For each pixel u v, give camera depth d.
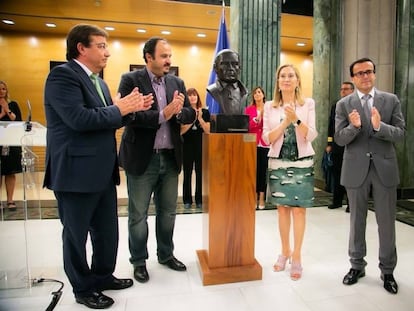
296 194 2.35
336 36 5.35
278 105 2.43
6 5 5.76
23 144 2.07
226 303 2.06
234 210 2.33
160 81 2.41
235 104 2.29
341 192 4.35
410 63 4.88
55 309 1.99
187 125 2.62
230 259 2.37
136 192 2.33
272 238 3.24
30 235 3.22
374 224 3.67
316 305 2.04
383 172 2.14
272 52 4.53
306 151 2.33
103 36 1.93
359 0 4.95
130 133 2.26
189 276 2.43
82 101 1.82
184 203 4.43
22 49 7.35
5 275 2.33
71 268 1.98
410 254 2.85
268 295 2.16
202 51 8.12
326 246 3.03
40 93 7.51
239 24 4.40
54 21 6.60
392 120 2.18
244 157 2.30
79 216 1.90
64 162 1.81
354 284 2.30
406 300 2.09
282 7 5.86
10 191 3.82
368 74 2.14
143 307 2.02
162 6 5.69
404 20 4.80
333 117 4.71
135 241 2.37
